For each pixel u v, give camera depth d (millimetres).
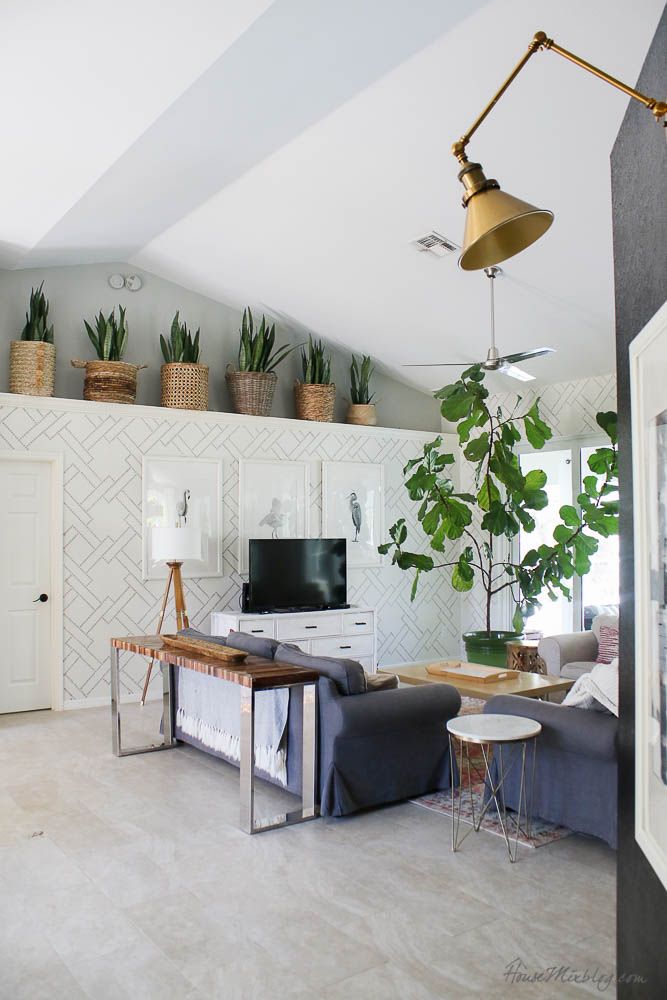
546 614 7547
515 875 3113
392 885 3020
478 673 5195
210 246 6211
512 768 3730
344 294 6504
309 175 4914
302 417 7445
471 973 2391
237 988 2316
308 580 6941
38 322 6074
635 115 1925
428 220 5055
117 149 4195
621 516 2068
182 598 6109
